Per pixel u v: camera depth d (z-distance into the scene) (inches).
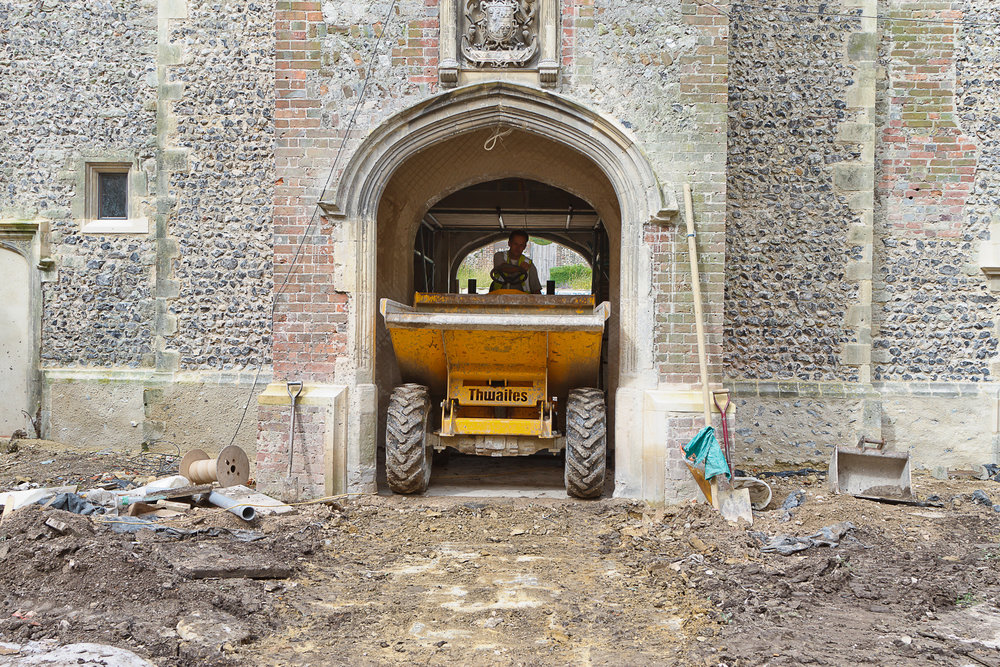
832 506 265.1
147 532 219.6
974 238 354.3
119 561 185.8
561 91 276.1
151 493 253.9
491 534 239.6
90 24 371.2
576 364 283.6
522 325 255.8
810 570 198.2
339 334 278.7
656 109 274.7
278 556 208.1
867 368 345.4
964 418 350.3
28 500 238.2
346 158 275.7
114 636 152.5
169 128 361.4
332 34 276.7
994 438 348.8
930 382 354.3
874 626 168.4
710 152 273.7
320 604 179.0
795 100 346.3
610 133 274.5
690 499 263.9
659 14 274.1
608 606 179.6
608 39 275.1
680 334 274.1
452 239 528.1
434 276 481.1
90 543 193.8
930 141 354.3
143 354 372.2
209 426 360.8
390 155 279.9
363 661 149.6
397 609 177.0
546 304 296.0
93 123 372.2
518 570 206.1
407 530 242.7
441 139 282.0
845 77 345.7
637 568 207.8
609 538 235.3
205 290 362.6
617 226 326.3
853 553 217.5
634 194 276.5
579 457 268.4
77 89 372.5
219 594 177.2
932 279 354.9
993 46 353.4
